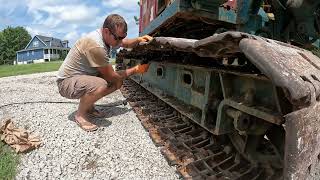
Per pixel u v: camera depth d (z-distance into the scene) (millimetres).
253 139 3160
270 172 2953
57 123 4996
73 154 3969
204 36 4520
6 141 4168
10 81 11555
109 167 3688
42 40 88062
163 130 4473
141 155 3973
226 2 3797
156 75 5898
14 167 3611
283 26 4590
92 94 4719
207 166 3273
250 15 4082
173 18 3996
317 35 4766
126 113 5824
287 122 1883
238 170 3152
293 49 2471
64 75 4855
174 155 3791
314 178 2332
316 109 2035
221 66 3352
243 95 2914
